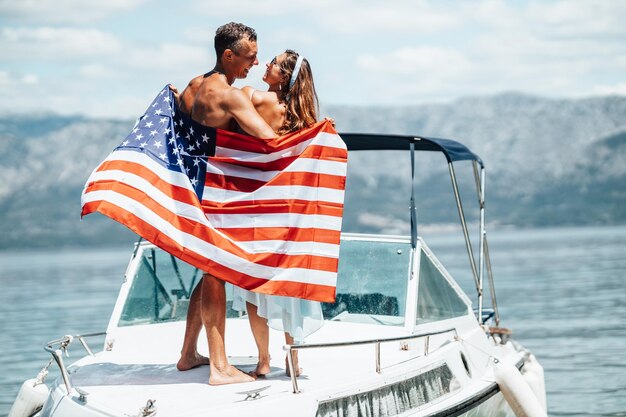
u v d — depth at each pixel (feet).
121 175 19.10
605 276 136.36
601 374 47.24
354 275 23.65
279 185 19.56
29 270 306.76
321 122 19.79
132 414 16.89
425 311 23.47
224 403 17.31
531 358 31.45
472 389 22.71
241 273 19.02
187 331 20.56
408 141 28.22
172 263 24.52
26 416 21.11
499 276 149.38
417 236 24.04
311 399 17.60
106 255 600.39
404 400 19.65
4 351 67.77
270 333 23.15
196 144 19.90
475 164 31.37
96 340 71.20
